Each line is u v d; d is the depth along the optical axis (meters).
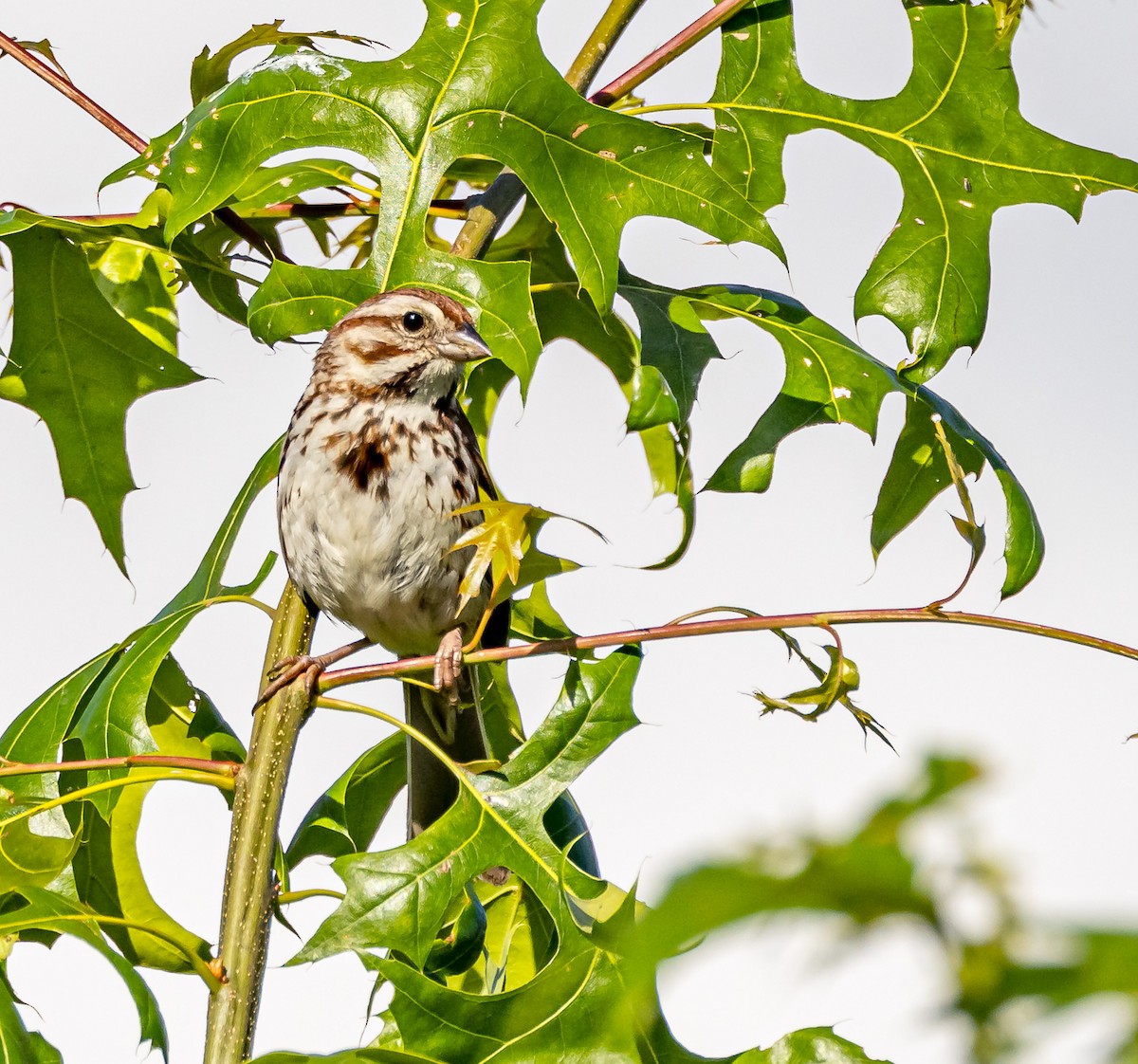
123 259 10.30
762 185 8.71
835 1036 6.43
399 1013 6.74
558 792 7.34
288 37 8.63
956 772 1.98
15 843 8.05
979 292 8.71
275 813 7.42
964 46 9.05
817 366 8.77
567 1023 6.71
